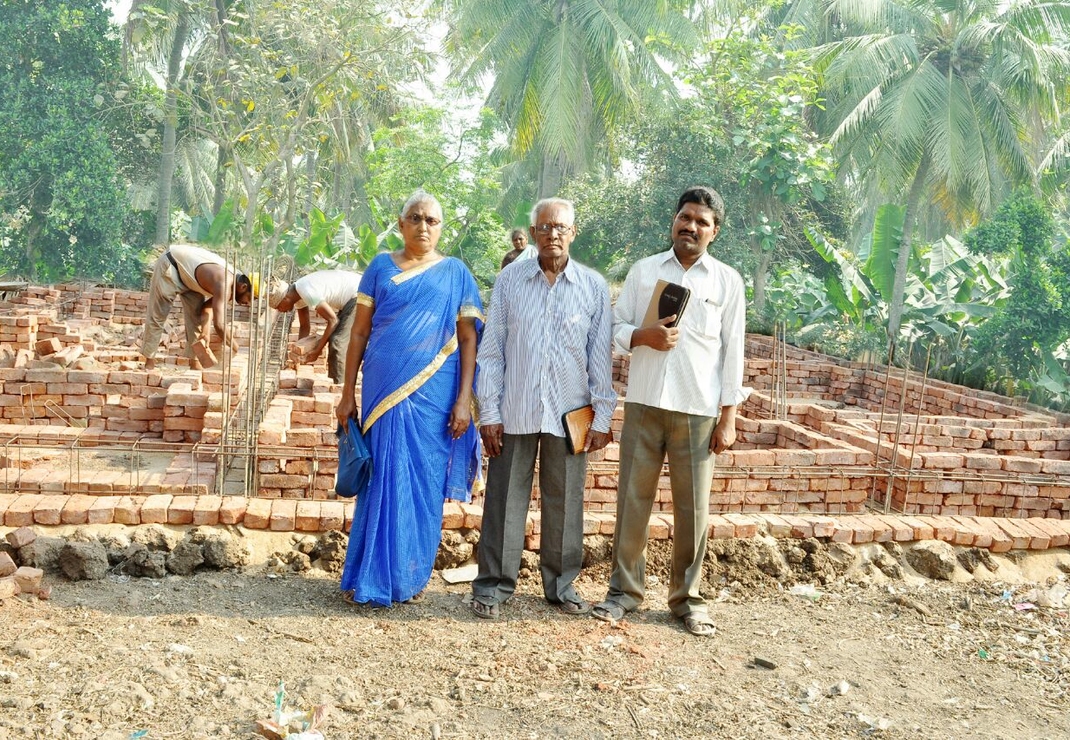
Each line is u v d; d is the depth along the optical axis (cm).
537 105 2467
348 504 511
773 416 945
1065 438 852
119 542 462
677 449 437
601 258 2572
